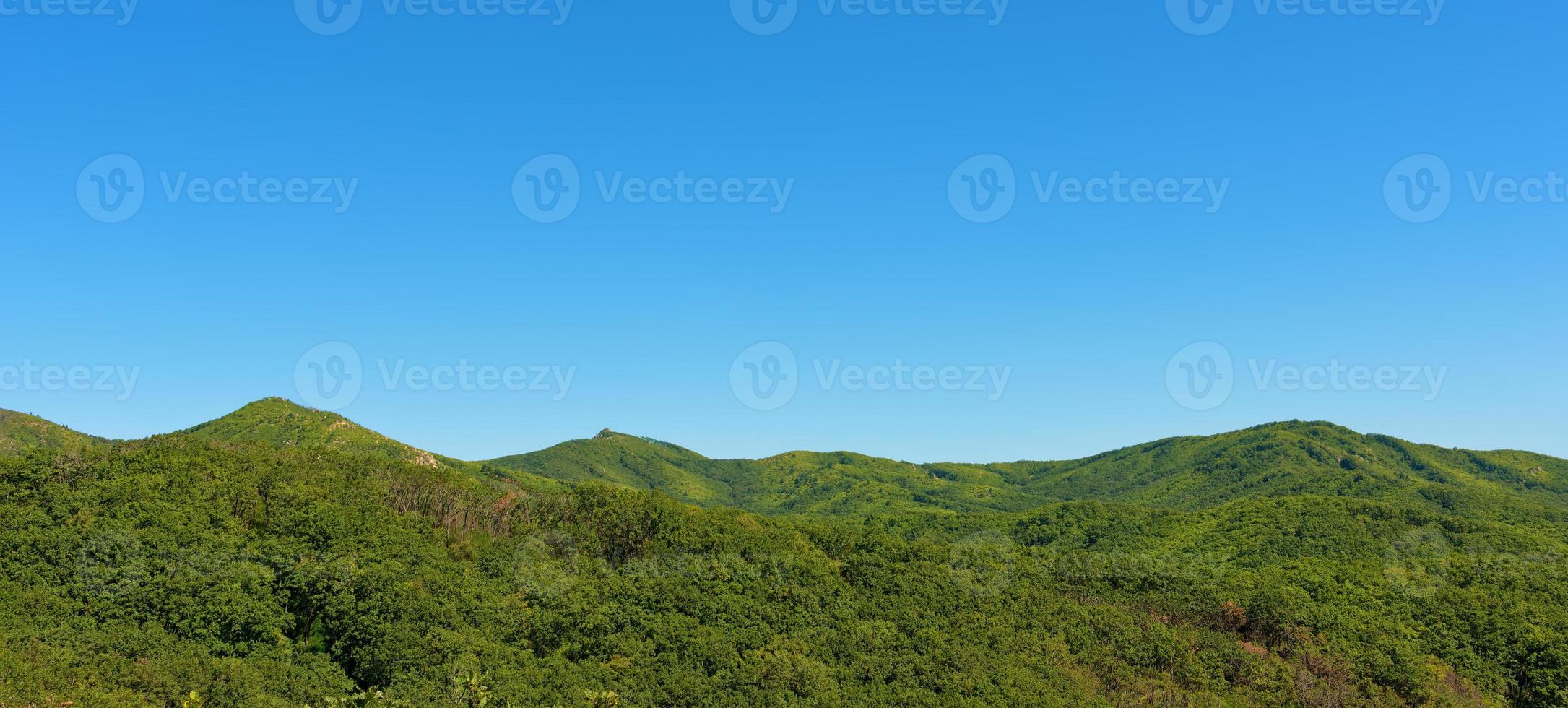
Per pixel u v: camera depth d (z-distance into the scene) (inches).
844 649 3617.1
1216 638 4109.3
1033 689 3353.8
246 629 3201.3
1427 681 3818.9
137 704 2498.8
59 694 2425.0
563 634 3555.6
